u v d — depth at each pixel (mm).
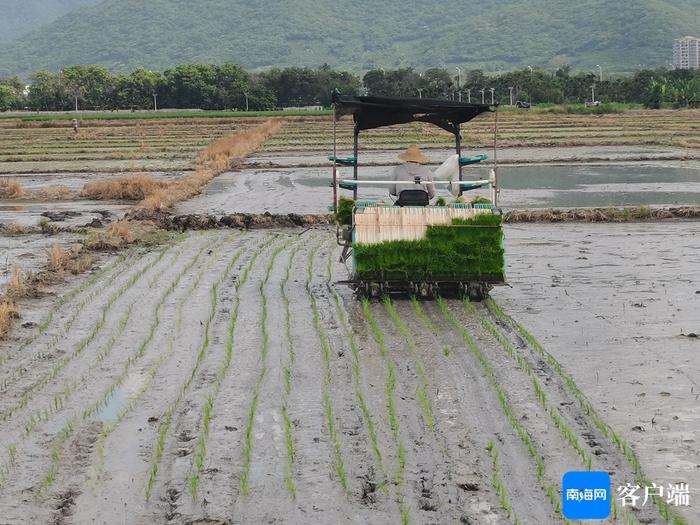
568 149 61812
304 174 47875
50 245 26172
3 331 15805
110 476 9867
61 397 12422
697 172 45875
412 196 17734
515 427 10891
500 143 64875
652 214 29672
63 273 21406
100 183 39938
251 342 14859
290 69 189125
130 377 13219
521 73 159875
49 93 185500
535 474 9656
